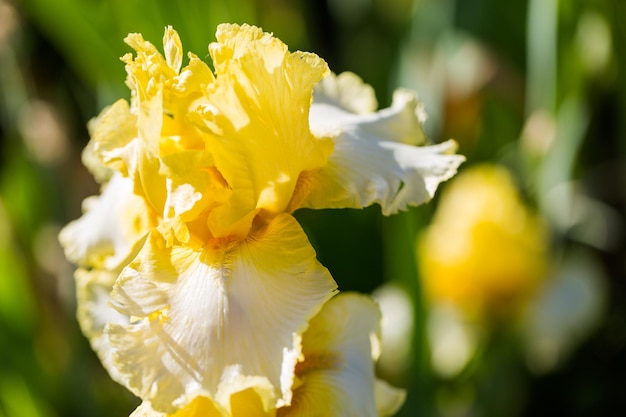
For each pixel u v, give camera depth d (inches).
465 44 40.2
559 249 40.2
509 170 43.7
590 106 39.9
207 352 22.7
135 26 32.7
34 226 41.6
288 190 23.9
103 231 25.5
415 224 32.0
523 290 39.4
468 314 39.6
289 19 43.3
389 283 37.4
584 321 39.1
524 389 38.0
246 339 22.8
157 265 23.5
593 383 38.0
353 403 24.1
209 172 23.6
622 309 40.3
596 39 39.4
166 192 23.5
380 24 49.0
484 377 37.9
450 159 24.8
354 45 48.4
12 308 36.2
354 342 24.7
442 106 39.4
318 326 24.8
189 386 22.5
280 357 22.6
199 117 23.2
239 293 23.1
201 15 32.4
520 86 42.1
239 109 23.2
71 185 41.7
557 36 36.9
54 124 41.4
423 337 32.5
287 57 23.3
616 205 41.3
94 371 38.5
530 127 39.7
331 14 48.6
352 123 25.3
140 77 23.5
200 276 23.4
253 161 23.4
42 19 36.0
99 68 34.1
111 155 24.0
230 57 23.6
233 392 22.5
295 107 23.5
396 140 25.5
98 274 25.9
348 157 24.7
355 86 26.8
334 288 23.1
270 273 23.3
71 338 37.2
